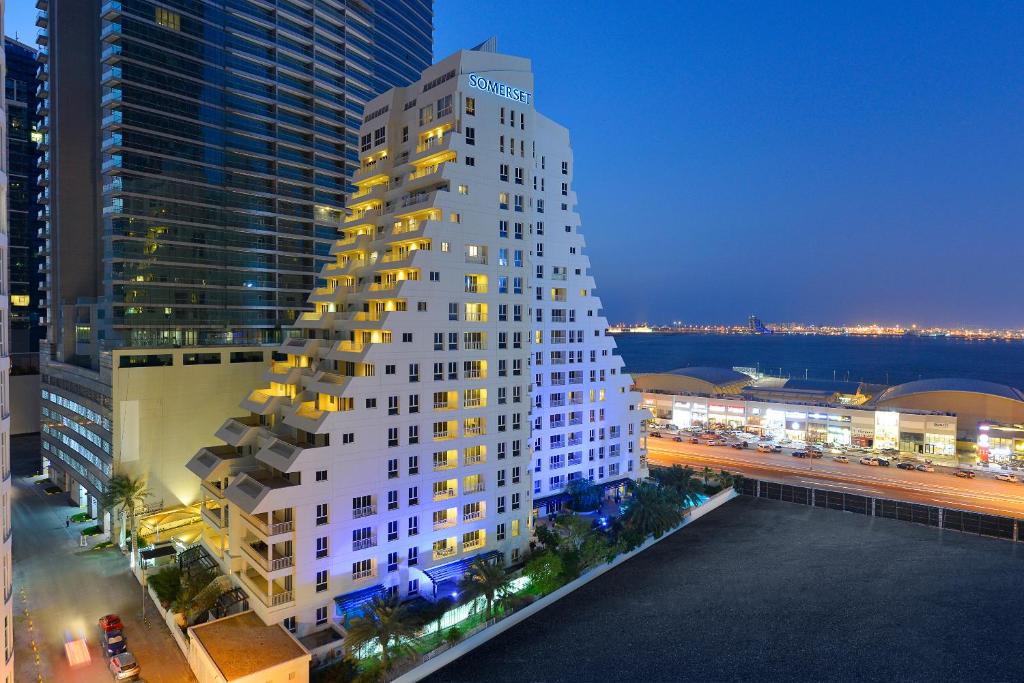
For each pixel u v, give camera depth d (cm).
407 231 6278
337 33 11550
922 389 14338
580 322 8738
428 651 5109
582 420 8775
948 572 6819
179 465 8269
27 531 7988
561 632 5612
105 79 8662
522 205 6938
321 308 7519
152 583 6131
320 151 10975
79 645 5247
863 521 8538
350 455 5500
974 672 4966
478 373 6512
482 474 6525
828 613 5931
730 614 5925
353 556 5531
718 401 15262
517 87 6881
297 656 4516
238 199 9975
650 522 7588
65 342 9875
